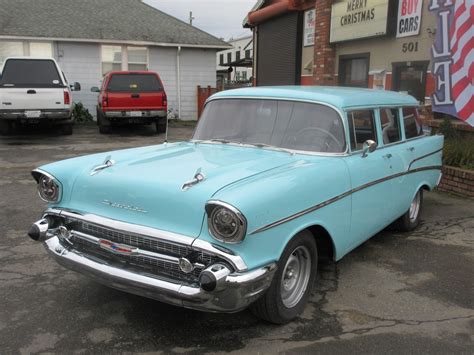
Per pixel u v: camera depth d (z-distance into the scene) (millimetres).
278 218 3074
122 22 20203
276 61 15570
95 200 3412
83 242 3455
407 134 5297
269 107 4348
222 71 33219
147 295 3098
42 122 13727
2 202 6777
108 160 3688
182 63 20266
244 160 3713
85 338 3256
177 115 20578
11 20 18531
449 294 4023
